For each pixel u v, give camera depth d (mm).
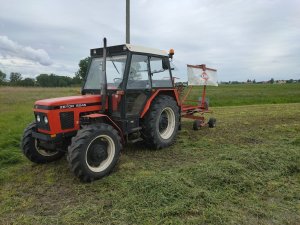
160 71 5609
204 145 5703
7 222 2922
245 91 32438
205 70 7605
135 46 4902
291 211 3020
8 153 5066
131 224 2801
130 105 4949
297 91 31859
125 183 3715
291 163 4344
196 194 3283
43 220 2920
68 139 4465
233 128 7465
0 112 11086
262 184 3672
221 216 2889
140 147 5652
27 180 4051
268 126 7645
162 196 3246
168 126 5793
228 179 3717
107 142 4203
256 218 2887
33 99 19078
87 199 3396
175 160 4801
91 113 4625
